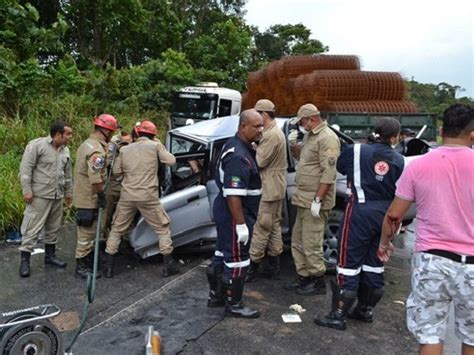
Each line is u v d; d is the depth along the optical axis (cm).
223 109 1398
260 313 415
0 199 634
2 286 474
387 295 467
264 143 455
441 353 277
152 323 395
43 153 497
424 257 272
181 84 1664
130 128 1211
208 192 521
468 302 267
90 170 466
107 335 373
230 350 353
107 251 496
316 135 434
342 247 380
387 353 354
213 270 415
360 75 770
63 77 1198
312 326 394
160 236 498
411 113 748
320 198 420
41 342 296
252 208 397
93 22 2055
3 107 995
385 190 367
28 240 498
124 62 2464
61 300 443
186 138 544
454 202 266
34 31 1191
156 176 495
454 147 272
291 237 496
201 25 2947
